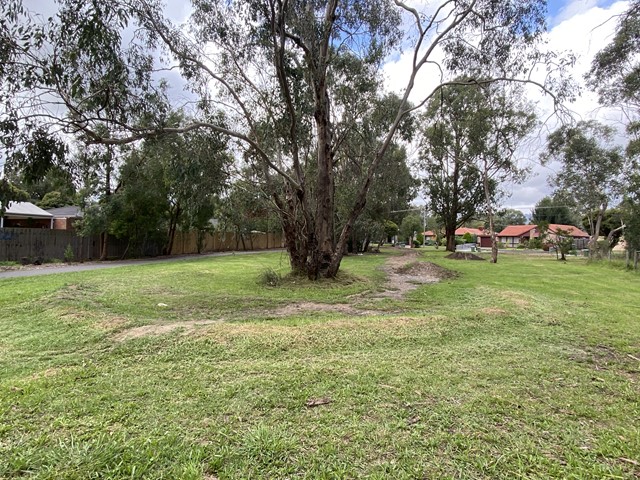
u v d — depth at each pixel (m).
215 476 2.08
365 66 11.41
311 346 4.54
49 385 3.32
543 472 2.14
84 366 3.86
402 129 12.91
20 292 7.99
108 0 5.36
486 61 9.40
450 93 18.50
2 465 2.12
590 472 2.14
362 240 29.72
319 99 10.80
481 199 31.12
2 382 3.40
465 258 24.89
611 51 6.38
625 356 4.45
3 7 4.42
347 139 13.34
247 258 21.72
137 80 6.74
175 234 26.06
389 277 13.36
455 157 25.03
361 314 6.75
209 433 2.54
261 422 2.70
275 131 10.30
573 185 25.75
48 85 5.08
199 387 3.32
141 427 2.61
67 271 13.22
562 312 7.00
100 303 7.17
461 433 2.57
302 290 9.77
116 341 4.73
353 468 2.16
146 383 3.41
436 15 9.41
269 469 2.14
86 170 6.86
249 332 4.90
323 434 2.54
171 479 2.04
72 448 2.31
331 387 3.34
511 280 12.62
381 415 2.83
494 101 20.27
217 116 9.30
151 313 6.51
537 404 3.06
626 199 19.41
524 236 61.06
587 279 13.35
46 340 4.76
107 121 6.51
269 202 11.54
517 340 5.04
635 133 16.03
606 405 3.07
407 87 10.75
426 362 4.05
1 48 4.53
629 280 13.28
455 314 6.38
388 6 9.53
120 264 16.92
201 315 6.54
